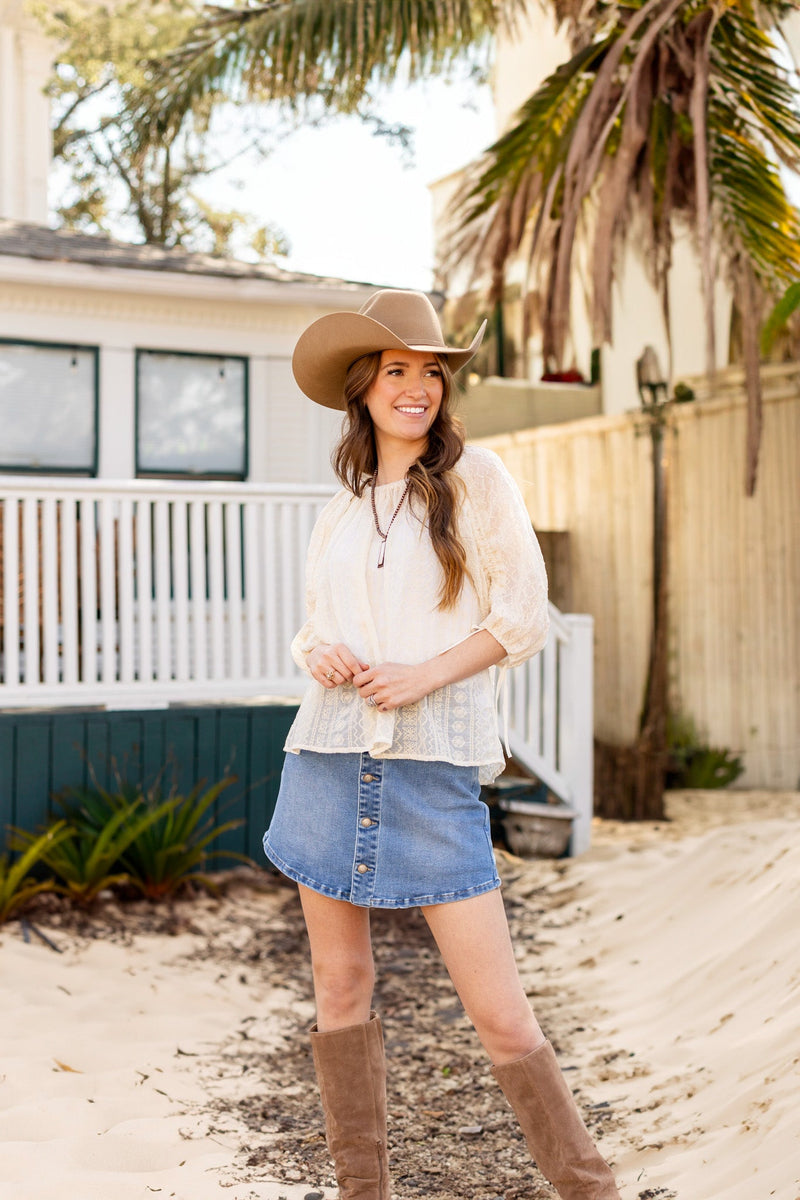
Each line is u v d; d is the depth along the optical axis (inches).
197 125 375.6
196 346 317.7
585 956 181.8
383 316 87.4
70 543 232.8
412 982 179.3
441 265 358.3
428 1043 153.3
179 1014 162.7
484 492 84.7
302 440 329.1
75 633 232.8
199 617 243.6
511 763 294.0
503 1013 79.5
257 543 250.1
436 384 86.4
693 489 349.7
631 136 269.1
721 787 337.7
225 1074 140.3
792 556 320.5
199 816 222.5
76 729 227.8
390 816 80.9
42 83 415.8
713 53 284.0
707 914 177.9
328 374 91.3
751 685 332.8
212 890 225.0
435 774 81.0
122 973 177.6
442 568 83.1
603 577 382.3
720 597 341.7
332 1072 85.3
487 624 82.7
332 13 311.4
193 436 318.0
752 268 290.0
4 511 227.9
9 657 227.3
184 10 497.0
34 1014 153.6
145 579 240.2
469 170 331.6
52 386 303.0
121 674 236.4
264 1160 113.9
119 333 309.4
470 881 80.0
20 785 222.7
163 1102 128.3
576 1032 149.6
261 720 244.5
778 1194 88.3
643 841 264.2
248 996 173.9
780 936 149.5
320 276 338.0
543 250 321.7
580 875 233.0
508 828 262.4
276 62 323.0
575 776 256.8
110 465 307.6
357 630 83.9
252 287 312.3
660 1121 115.0
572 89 302.4
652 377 362.9
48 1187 103.1
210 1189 105.4
